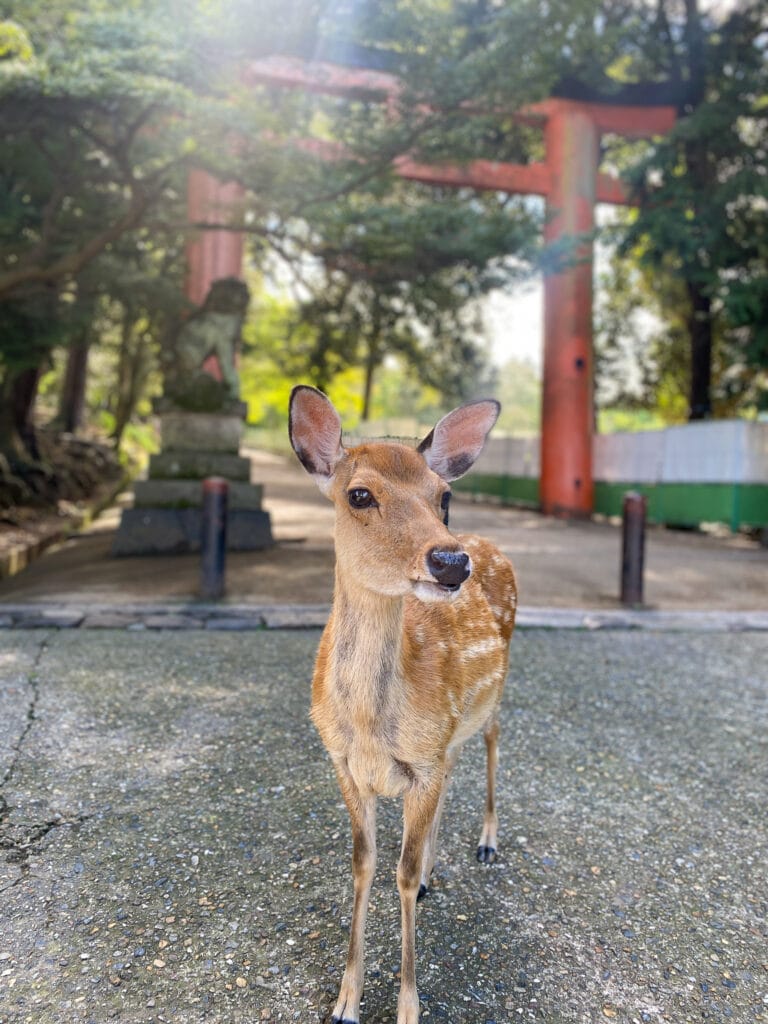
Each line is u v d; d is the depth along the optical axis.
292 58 5.83
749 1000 1.54
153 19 5.10
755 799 2.37
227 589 4.96
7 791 2.18
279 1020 1.43
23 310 7.19
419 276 7.34
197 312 7.10
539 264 7.57
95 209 6.84
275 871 1.88
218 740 2.59
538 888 1.88
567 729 2.86
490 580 2.05
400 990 1.47
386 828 2.15
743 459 9.46
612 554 7.36
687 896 1.87
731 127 10.39
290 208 6.17
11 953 1.57
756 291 9.36
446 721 1.52
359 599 1.44
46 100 5.09
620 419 31.84
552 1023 1.46
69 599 4.64
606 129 11.62
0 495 8.59
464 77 5.41
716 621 4.63
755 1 10.26
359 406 28.45
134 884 1.81
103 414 22.30
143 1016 1.43
